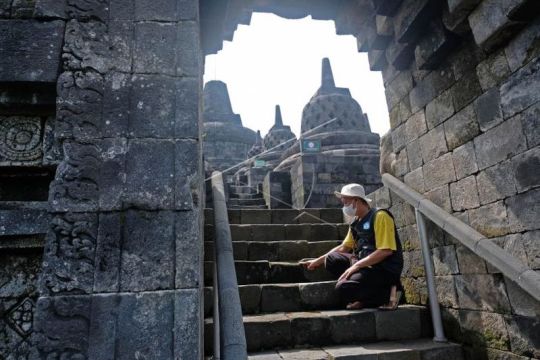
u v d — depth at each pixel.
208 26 3.37
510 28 2.55
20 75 1.69
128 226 1.55
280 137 13.11
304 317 3.07
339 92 11.41
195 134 1.69
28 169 1.74
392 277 3.27
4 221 1.64
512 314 2.67
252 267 3.79
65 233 1.51
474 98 3.04
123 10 1.82
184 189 1.61
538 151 2.46
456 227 3.06
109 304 1.45
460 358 2.99
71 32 1.75
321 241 4.53
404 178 4.04
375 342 3.12
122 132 1.65
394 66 3.99
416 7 3.20
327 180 7.51
